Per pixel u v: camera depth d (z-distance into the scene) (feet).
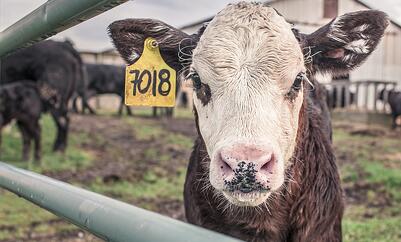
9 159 32.01
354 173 28.25
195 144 10.03
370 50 8.98
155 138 41.42
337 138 44.68
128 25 8.66
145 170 30.14
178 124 51.21
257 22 8.13
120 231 3.63
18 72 34.01
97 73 58.23
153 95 7.71
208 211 9.00
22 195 5.90
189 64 8.80
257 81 7.41
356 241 16.47
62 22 4.83
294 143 8.03
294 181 8.50
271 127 6.97
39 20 5.21
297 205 8.79
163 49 8.78
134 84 7.57
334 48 8.97
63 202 4.64
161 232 3.28
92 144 37.76
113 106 82.07
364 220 19.67
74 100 58.23
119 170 29.91
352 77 81.41
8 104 30.32
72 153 33.76
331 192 9.43
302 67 8.00
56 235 17.90
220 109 7.34
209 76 7.72
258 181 6.37
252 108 7.09
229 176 6.42
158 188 26.04
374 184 26.12
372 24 8.79
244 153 6.41
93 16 4.55
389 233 17.57
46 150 34.78
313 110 9.83
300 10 72.79
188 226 3.30
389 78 81.66
